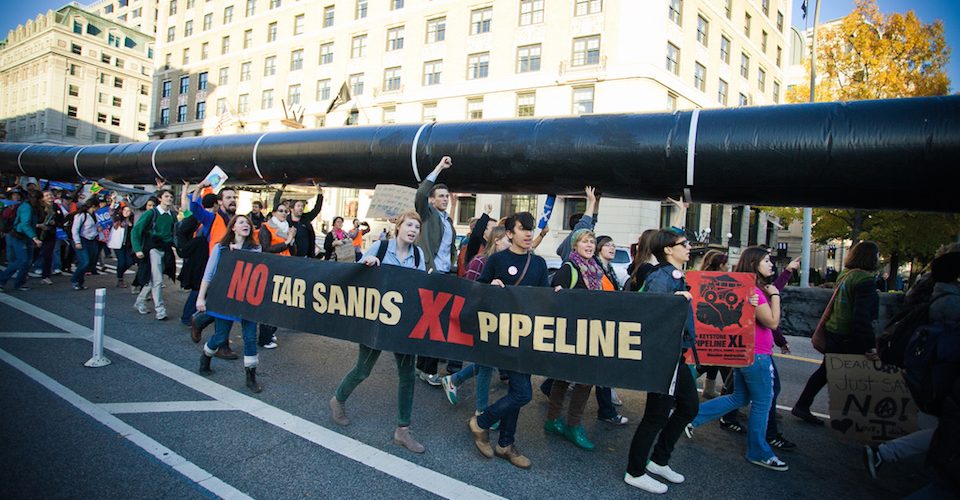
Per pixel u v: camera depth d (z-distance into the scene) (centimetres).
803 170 425
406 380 341
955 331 254
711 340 336
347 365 525
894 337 317
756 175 445
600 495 292
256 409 388
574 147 507
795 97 1634
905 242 1499
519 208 2509
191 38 4003
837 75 1540
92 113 5356
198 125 3916
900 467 351
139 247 690
